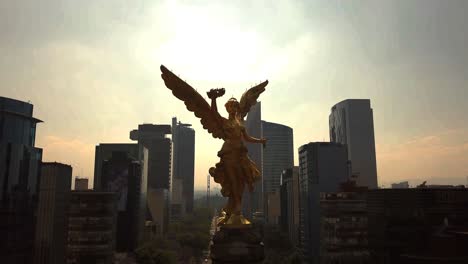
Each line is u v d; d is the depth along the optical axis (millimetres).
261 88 31297
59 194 110000
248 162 28172
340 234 128625
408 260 92875
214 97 27922
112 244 132750
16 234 96875
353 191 146500
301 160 185125
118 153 183875
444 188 112750
